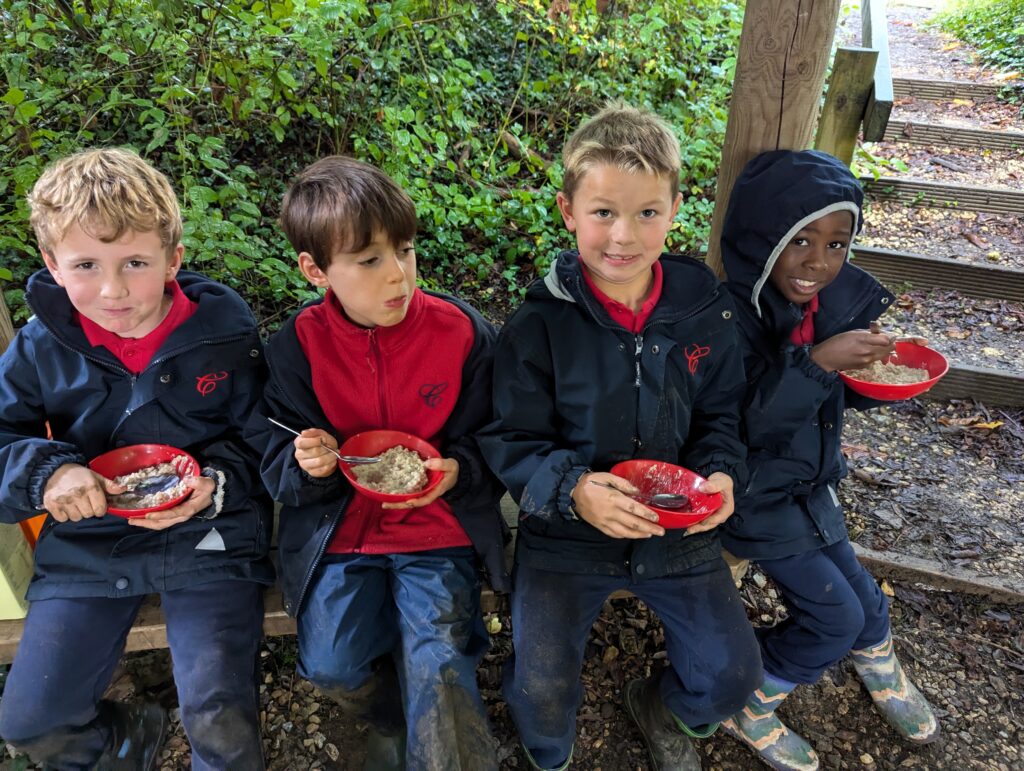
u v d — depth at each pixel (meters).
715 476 1.56
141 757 1.64
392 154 3.19
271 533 1.71
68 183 1.33
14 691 1.41
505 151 4.03
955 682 1.97
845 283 1.84
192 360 1.58
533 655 1.54
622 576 1.62
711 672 1.56
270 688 1.86
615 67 4.29
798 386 1.68
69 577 1.52
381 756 1.64
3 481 1.42
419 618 1.52
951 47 6.60
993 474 2.65
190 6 2.82
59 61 3.17
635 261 1.50
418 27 3.54
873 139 2.28
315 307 1.64
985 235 3.86
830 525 1.77
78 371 1.55
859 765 1.79
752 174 1.79
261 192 3.25
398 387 1.63
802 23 1.68
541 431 1.64
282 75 2.83
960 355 3.15
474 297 3.27
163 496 1.47
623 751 1.80
